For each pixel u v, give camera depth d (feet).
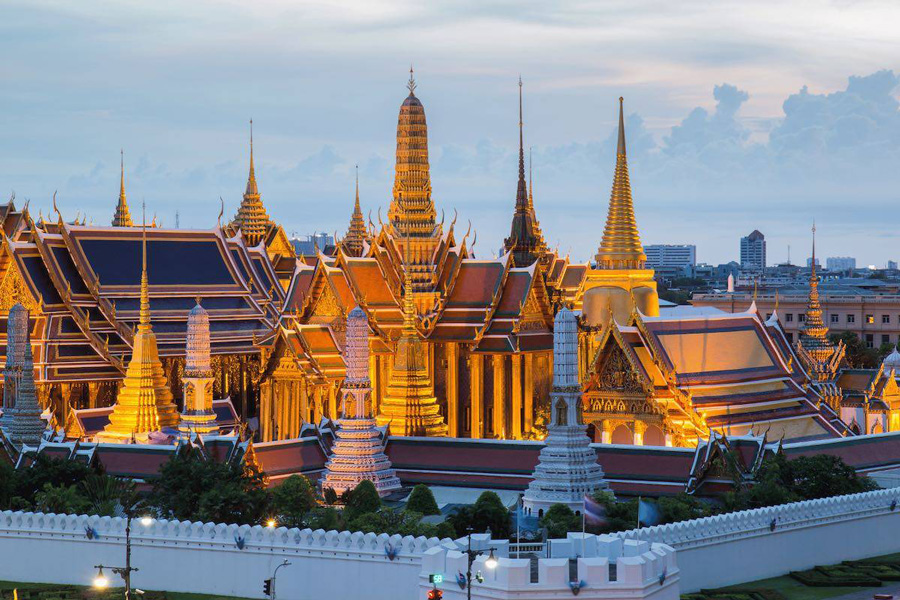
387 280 563.89
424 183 583.99
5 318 579.07
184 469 367.04
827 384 577.02
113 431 475.31
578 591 265.54
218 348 613.52
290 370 533.14
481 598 267.39
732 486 395.14
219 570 329.72
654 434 459.32
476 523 342.03
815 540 352.49
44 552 343.87
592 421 465.06
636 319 463.01
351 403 435.53
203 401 465.06
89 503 370.32
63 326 582.76
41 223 623.77
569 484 390.42
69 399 574.97
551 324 567.18
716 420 456.04
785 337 503.61
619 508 358.43
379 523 345.72
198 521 347.77
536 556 288.10
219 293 626.23
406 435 470.39
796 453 411.95
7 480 387.14
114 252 608.19
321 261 552.41
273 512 358.02
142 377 477.36
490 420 554.05
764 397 472.44
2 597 326.85
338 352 540.52
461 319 559.79
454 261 570.46
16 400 476.95
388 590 314.76
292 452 440.04
